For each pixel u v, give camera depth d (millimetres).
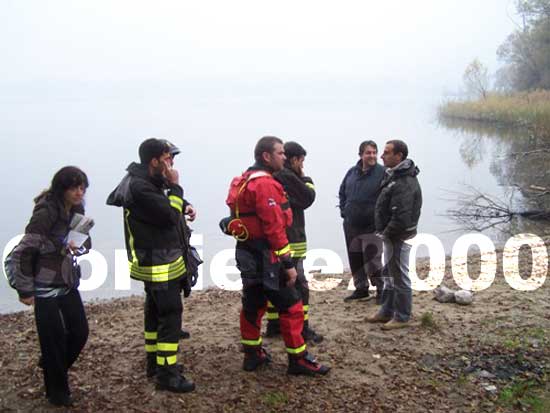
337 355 5680
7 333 6633
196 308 7586
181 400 4820
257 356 5375
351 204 7156
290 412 4703
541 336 6086
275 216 4793
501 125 44062
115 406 4738
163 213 4660
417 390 5047
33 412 4648
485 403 4848
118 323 6891
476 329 6301
